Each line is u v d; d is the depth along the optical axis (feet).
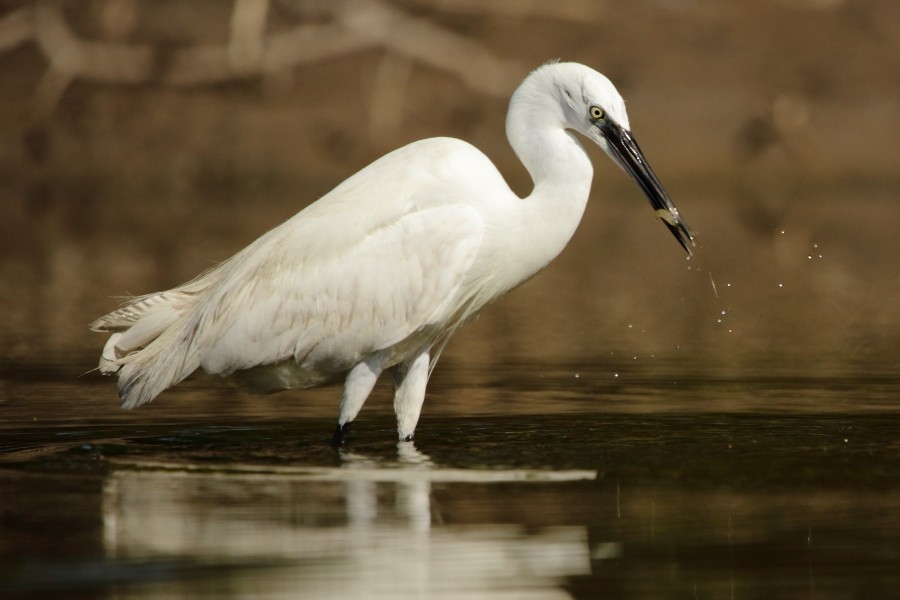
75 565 23.80
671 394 43.37
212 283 35.86
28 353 51.83
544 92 35.86
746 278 76.18
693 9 131.03
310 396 43.80
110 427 37.99
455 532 25.85
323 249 34.17
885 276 76.23
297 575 23.30
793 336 57.52
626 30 128.16
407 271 33.78
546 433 36.45
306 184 117.39
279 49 125.29
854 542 25.00
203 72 126.21
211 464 32.22
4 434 36.70
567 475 30.68
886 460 32.17
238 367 34.53
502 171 116.37
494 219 34.73
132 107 125.39
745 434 36.01
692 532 25.76
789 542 25.04
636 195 124.26
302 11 126.93
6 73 127.03
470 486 29.68
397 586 22.74
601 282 75.77
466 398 42.96
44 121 123.95
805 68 124.98
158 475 31.01
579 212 35.47
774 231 95.50
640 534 25.64
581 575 23.30
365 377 34.58
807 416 38.99
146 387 34.76
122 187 118.32
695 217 103.50
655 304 67.51
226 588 22.59
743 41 127.44
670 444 34.53
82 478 30.71
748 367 49.24
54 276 73.61
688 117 120.57
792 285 73.61
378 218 34.19
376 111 122.52
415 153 35.06
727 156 118.73
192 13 131.54
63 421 38.88
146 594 22.27
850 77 124.67
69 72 125.39
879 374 47.21
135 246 85.61
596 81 35.60
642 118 120.57
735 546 24.85
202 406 41.75
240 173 118.83
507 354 52.85
